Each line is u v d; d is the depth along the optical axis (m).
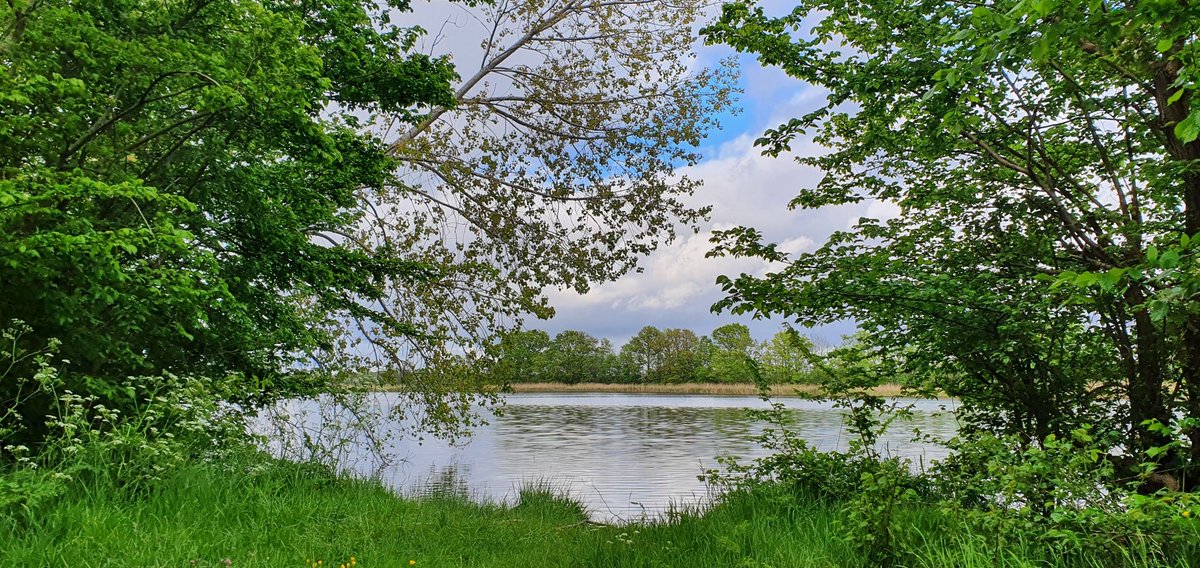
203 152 9.68
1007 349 7.41
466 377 15.62
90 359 7.98
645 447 24.16
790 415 9.18
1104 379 7.93
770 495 7.69
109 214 8.81
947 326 7.59
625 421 38.62
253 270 10.79
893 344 8.43
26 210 6.35
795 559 5.21
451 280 15.80
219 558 4.59
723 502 8.33
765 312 8.17
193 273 8.42
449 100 12.85
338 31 11.09
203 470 6.21
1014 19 3.94
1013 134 8.30
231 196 10.19
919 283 7.62
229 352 10.76
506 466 18.83
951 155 8.65
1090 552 4.48
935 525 5.62
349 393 14.04
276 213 10.59
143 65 7.84
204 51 8.42
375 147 12.03
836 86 8.30
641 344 104.69
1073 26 3.63
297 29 8.19
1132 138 8.09
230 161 10.18
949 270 8.05
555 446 24.70
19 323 6.68
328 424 13.23
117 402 7.81
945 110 7.36
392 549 5.69
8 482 4.65
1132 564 4.29
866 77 7.88
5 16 7.06
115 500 5.08
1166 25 3.70
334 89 11.84
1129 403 7.45
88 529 4.44
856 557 5.16
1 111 7.15
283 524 5.59
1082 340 8.03
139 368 9.08
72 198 7.04
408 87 12.41
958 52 6.89
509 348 16.08
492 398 16.19
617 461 20.19
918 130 8.04
